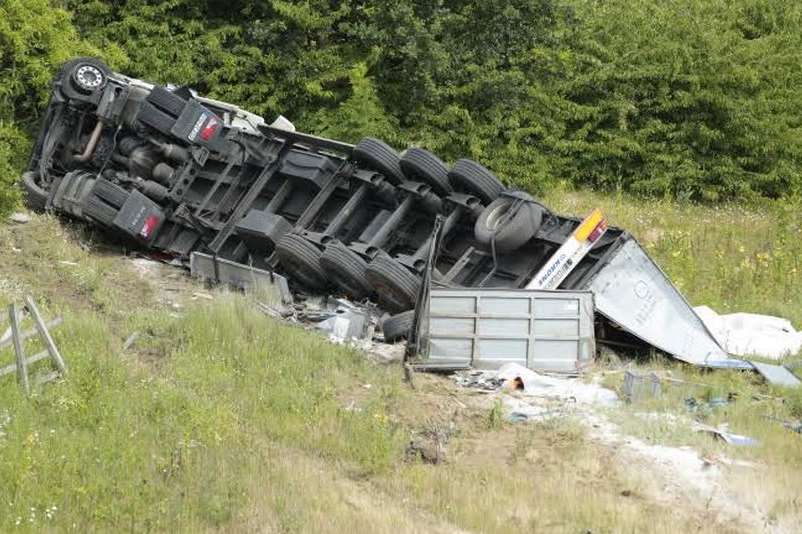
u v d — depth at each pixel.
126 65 72.00
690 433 37.66
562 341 44.06
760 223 71.25
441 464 35.31
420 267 48.62
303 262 50.38
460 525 30.92
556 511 31.78
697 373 45.38
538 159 73.69
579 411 39.62
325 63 74.44
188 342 43.00
